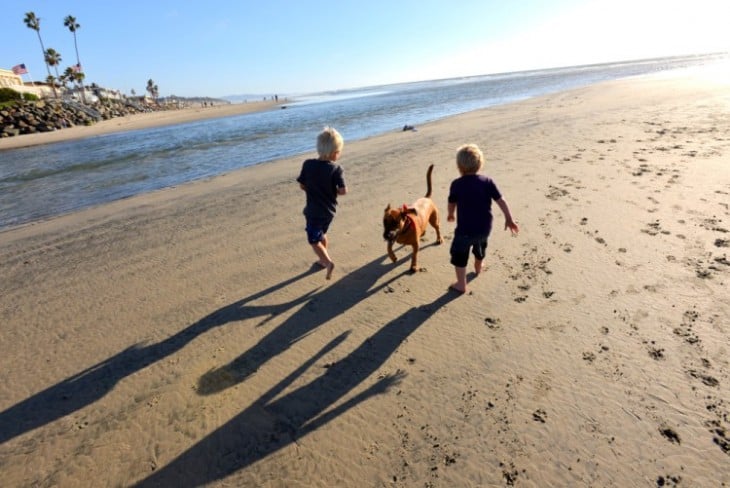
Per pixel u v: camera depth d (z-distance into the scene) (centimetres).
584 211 491
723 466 195
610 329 294
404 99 4678
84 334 355
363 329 327
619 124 1025
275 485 209
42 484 220
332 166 370
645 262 369
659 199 497
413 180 729
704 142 737
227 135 2197
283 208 663
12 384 298
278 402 262
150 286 432
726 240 387
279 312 360
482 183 339
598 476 197
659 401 233
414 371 278
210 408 261
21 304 421
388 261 438
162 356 315
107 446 240
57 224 724
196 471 221
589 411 232
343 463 218
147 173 1208
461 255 348
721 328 280
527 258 405
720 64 4725
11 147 2520
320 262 425
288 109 4984
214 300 390
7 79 5891
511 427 228
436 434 229
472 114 1919
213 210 697
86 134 3200
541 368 267
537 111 1608
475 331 310
